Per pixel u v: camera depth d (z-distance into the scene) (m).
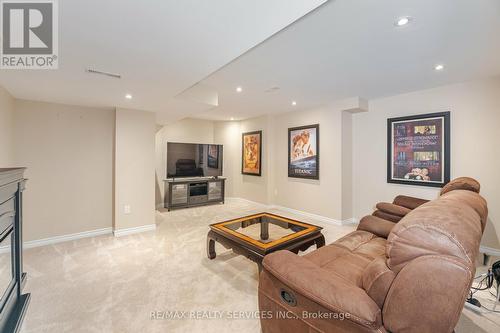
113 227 3.64
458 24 1.72
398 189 3.68
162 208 5.39
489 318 1.73
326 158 4.31
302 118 4.76
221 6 1.25
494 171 2.81
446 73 2.71
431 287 0.83
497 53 2.20
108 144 3.64
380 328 0.94
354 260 1.74
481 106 2.90
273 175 5.44
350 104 3.84
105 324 1.66
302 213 4.79
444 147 3.17
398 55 2.24
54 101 3.15
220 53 1.81
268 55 2.23
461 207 1.11
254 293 2.04
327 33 1.84
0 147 2.53
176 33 1.53
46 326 1.63
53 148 3.23
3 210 1.23
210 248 2.70
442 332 0.83
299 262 1.33
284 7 1.25
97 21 1.39
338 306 1.02
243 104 4.26
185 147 5.56
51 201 3.22
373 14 1.60
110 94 2.83
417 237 0.90
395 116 3.67
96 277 2.29
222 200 5.90
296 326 1.22
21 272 1.48
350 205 4.26
